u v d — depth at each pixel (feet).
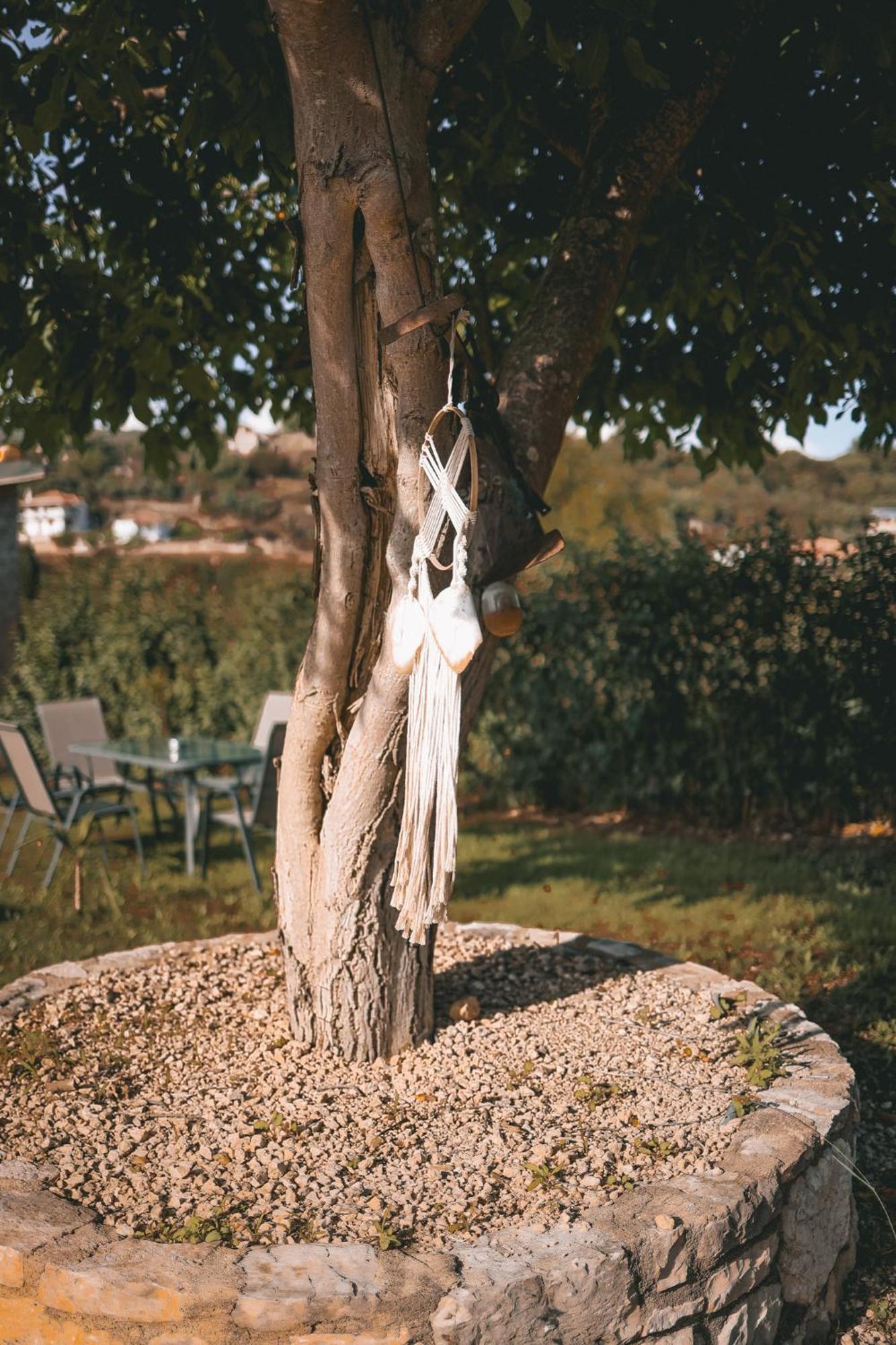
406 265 8.73
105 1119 9.89
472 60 12.66
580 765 29.04
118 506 147.95
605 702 28.30
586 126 13.41
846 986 15.93
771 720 25.90
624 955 14.39
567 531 77.82
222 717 35.70
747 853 23.85
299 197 8.80
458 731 8.43
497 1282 7.07
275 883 11.65
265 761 21.71
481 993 13.19
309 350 10.27
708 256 13.73
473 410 9.04
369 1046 11.21
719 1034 11.75
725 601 26.11
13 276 14.52
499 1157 9.07
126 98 11.21
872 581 24.52
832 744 25.16
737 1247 8.12
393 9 8.71
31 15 12.21
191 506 150.41
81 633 36.91
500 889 21.77
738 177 13.47
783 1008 12.34
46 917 20.35
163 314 15.79
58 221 16.31
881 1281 9.91
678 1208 7.98
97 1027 12.10
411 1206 8.26
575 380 10.63
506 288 18.24
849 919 18.60
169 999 13.03
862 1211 10.85
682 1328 7.75
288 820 11.26
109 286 14.73
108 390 15.75
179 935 19.24
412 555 8.80
